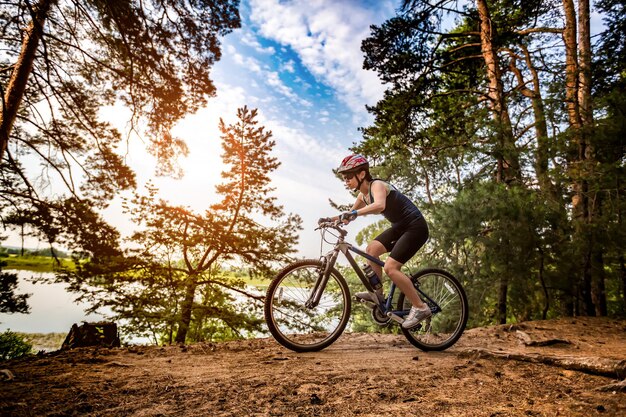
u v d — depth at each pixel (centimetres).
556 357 261
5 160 957
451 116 1059
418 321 308
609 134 600
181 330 1136
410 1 1093
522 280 601
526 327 432
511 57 1151
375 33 1130
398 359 291
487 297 692
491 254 609
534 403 193
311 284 320
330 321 336
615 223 581
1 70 873
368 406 186
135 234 1137
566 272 589
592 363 240
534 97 736
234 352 312
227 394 202
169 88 1074
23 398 187
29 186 987
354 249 322
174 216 1166
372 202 328
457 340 357
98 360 272
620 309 707
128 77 1019
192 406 185
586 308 652
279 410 180
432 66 1142
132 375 237
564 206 629
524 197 612
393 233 325
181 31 1051
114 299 1040
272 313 313
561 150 639
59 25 918
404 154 936
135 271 1095
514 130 875
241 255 1283
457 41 1245
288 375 239
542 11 1131
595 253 611
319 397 198
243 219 1382
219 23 1062
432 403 192
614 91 628
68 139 1085
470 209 611
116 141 1143
